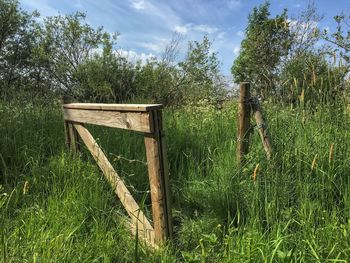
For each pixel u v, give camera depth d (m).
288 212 3.17
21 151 5.12
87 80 11.95
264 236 3.00
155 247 3.31
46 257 2.79
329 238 2.86
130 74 12.31
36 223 3.39
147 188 4.53
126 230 3.52
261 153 4.03
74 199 3.78
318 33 5.94
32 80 13.02
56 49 12.67
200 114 7.28
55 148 5.38
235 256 2.82
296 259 2.75
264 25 10.28
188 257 3.03
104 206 3.84
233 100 8.26
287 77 4.76
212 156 5.10
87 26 12.67
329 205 3.37
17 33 13.89
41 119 6.45
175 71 12.51
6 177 4.37
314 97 4.28
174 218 3.98
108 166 4.09
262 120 4.08
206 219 3.72
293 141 3.95
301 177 3.57
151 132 3.14
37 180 4.31
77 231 3.41
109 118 3.75
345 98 4.15
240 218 3.56
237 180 3.95
